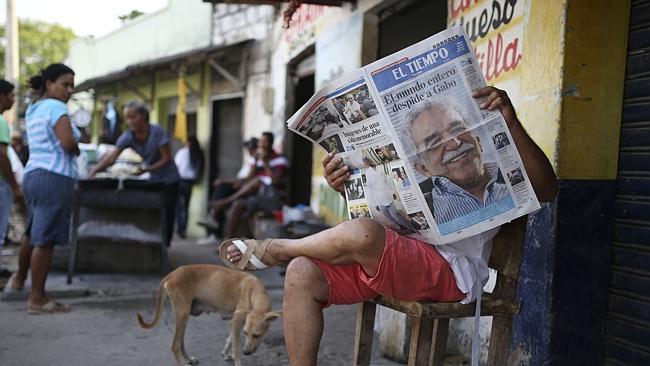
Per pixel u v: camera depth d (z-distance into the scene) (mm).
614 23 3002
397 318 3928
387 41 6285
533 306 3129
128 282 6246
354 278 2465
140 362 3936
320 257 2416
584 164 3021
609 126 3037
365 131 2336
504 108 2307
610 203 3068
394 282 2344
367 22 6133
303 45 8195
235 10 11180
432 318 2357
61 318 4938
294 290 2457
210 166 11867
